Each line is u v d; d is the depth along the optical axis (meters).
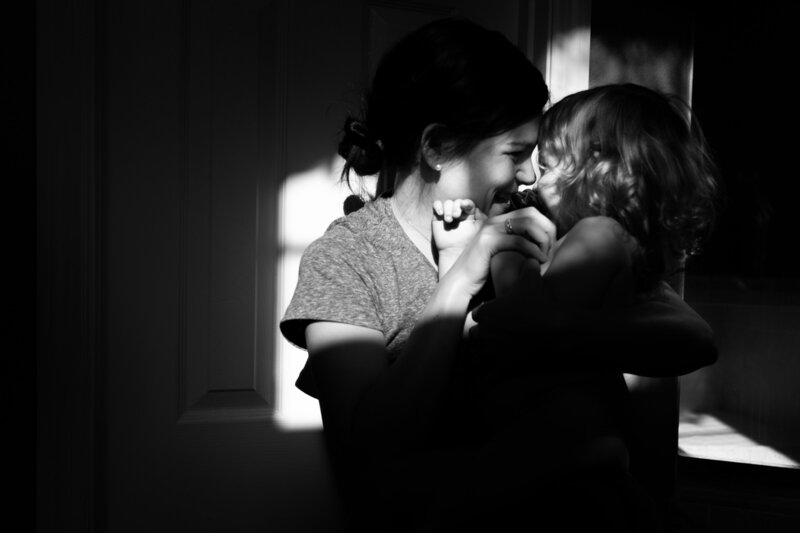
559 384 0.90
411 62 1.00
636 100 1.06
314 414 1.55
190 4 1.45
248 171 1.49
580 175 1.03
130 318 1.45
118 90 1.42
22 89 1.38
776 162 3.13
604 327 0.87
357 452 0.89
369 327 0.95
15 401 1.40
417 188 1.06
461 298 0.90
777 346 3.09
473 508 0.85
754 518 2.15
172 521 1.49
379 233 1.04
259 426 1.52
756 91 3.05
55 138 1.37
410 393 0.86
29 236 1.39
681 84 1.81
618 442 0.84
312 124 1.52
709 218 1.13
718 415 3.24
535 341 0.88
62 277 1.38
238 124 1.49
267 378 1.53
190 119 1.46
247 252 1.50
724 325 3.26
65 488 1.40
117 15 1.41
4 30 1.36
